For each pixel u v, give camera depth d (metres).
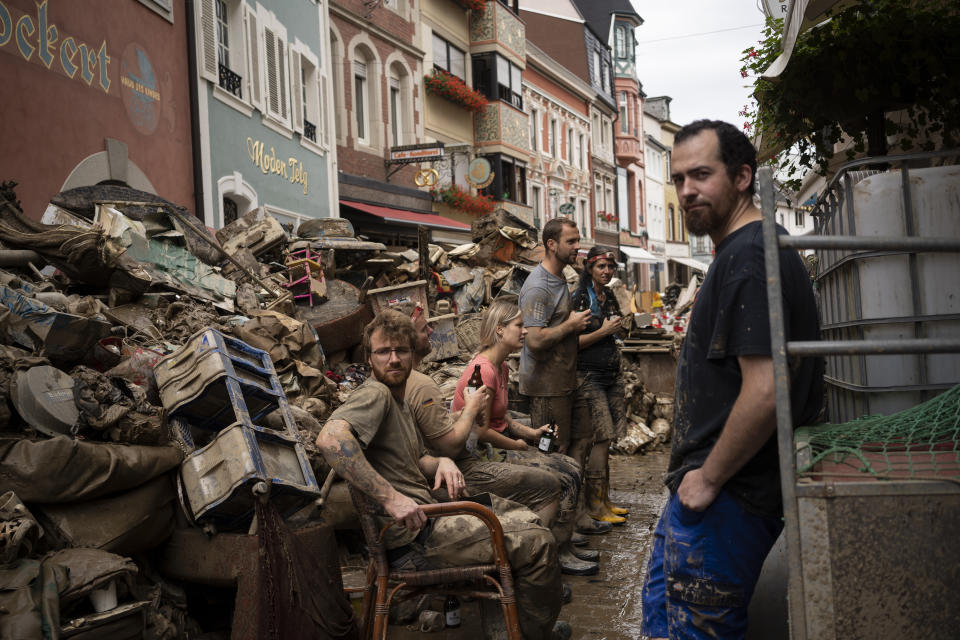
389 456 3.47
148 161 9.98
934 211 2.74
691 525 2.37
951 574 1.83
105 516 3.26
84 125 8.38
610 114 47.47
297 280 7.95
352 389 6.67
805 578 1.88
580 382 6.19
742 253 2.23
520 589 3.41
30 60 7.43
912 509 1.84
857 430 2.28
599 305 6.29
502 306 4.77
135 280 5.38
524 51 31.30
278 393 4.15
